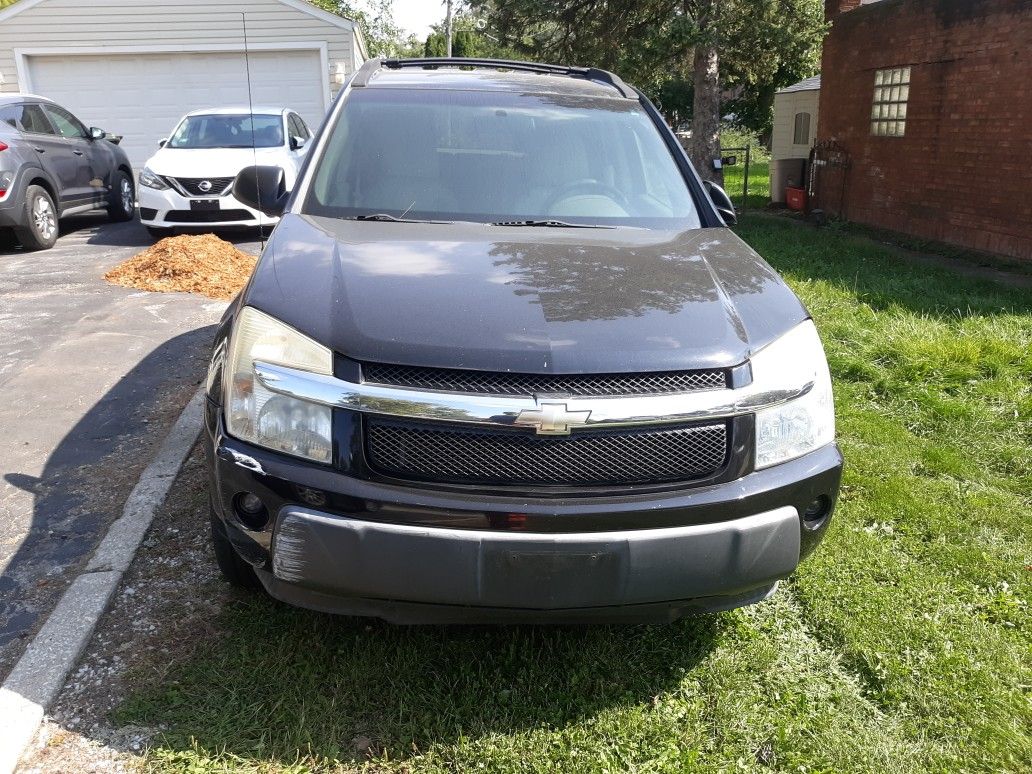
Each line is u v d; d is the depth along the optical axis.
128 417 4.43
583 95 4.02
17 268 8.36
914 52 11.47
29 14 15.19
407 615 2.29
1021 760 2.33
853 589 3.08
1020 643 2.84
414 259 2.66
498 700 2.45
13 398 4.65
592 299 2.43
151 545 3.18
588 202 3.38
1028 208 9.56
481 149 3.53
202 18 15.46
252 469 2.22
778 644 2.78
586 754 2.26
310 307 2.35
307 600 2.33
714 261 2.87
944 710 2.50
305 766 2.19
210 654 2.58
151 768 2.15
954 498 3.88
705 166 15.53
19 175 9.10
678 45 14.13
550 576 2.16
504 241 2.88
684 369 2.24
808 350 2.50
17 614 2.79
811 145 17.28
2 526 3.33
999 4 9.76
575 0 15.96
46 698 2.35
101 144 11.56
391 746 2.27
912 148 11.69
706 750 2.32
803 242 11.30
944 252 10.53
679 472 2.25
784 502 2.34
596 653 2.68
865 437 4.52
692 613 2.43
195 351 5.52
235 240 10.11
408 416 2.14
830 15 14.16
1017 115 9.61
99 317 6.31
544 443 2.17
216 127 10.72
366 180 3.35
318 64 15.90
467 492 2.16
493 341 2.21
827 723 2.42
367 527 2.13
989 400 5.11
